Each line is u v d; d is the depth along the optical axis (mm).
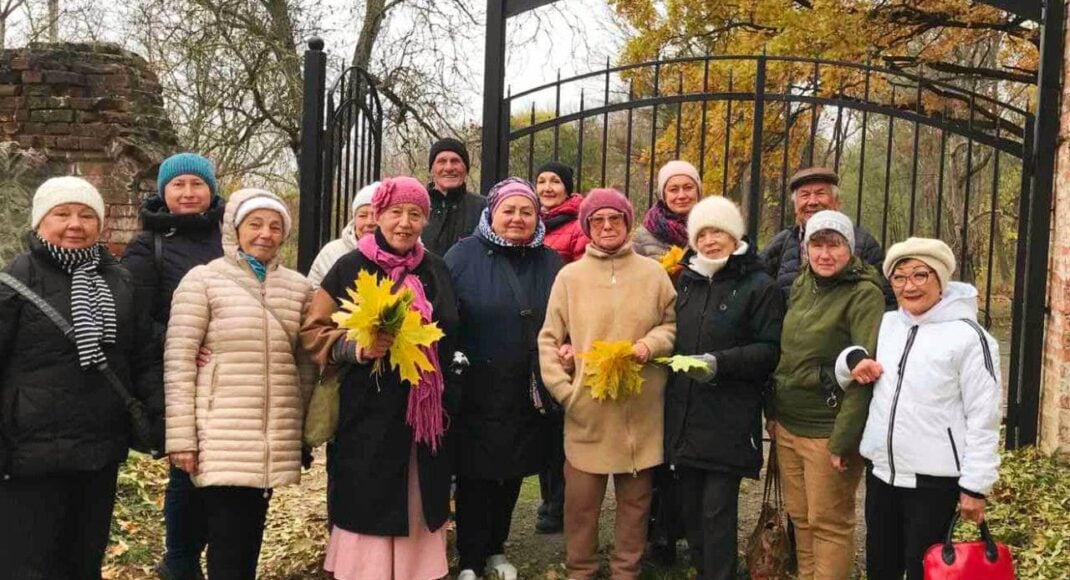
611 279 3678
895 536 3285
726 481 3555
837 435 3283
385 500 3383
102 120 7234
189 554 3801
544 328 3697
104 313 3096
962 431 3039
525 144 12156
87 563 3256
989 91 13102
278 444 3309
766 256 4266
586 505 3713
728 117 5238
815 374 3418
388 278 3426
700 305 3613
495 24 5535
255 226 3369
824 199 4102
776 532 3660
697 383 3562
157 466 5371
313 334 3381
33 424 2975
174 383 3234
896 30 9789
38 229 3104
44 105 7207
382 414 3389
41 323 2988
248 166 11938
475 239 3855
